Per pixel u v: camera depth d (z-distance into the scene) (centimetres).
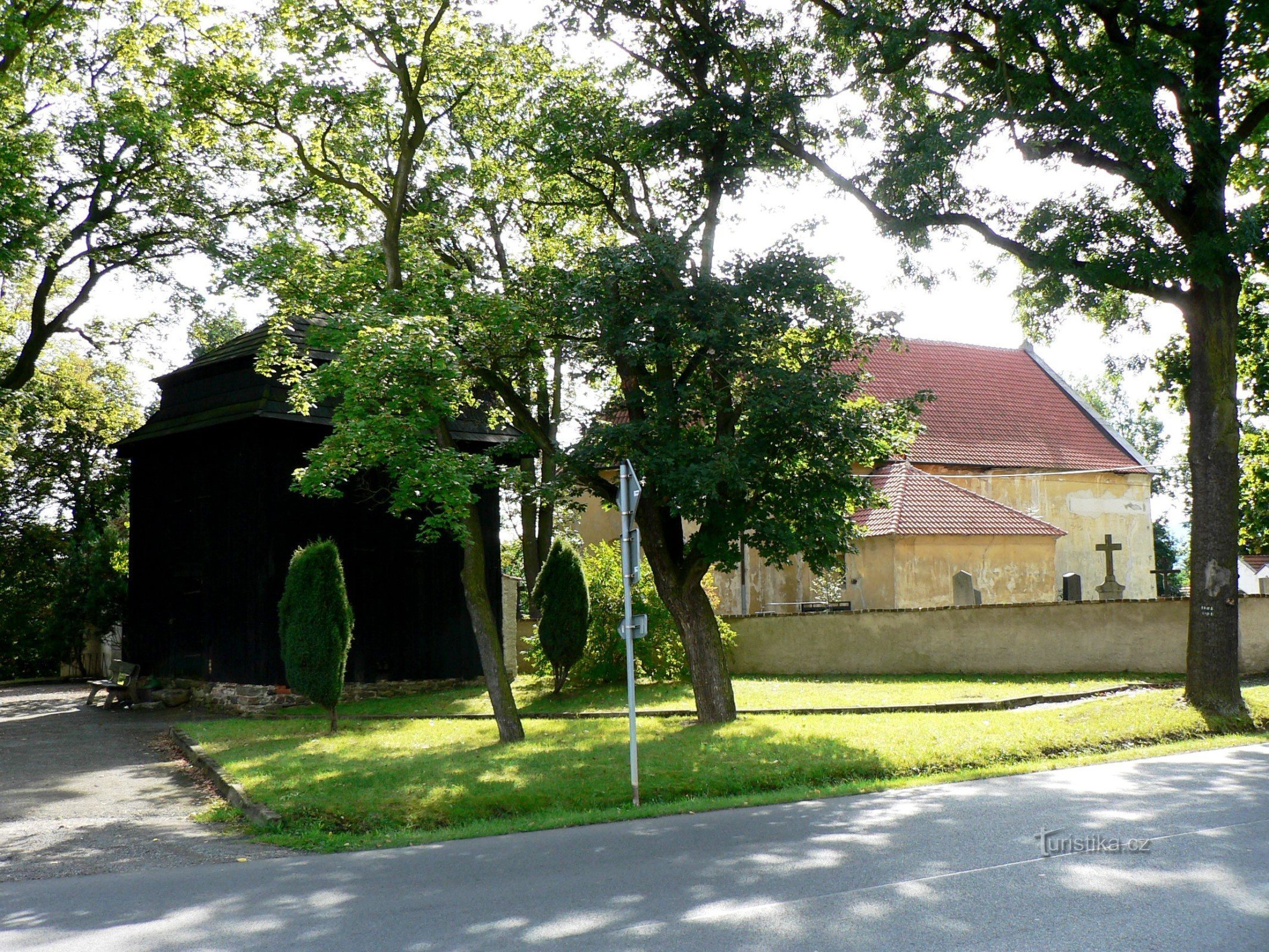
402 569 2406
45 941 651
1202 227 1531
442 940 619
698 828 953
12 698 2767
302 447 2272
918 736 1395
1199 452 1606
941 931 596
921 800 1034
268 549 2191
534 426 1703
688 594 1727
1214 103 1515
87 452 3906
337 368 1402
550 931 627
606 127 1694
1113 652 2062
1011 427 3703
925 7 1505
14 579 3794
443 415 1524
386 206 1688
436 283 1517
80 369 3450
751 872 754
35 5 2214
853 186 1602
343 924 663
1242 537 2673
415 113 1689
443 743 1552
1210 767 1166
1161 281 1524
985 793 1054
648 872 773
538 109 1794
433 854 891
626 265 1498
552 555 2272
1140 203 1639
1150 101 1360
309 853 939
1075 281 1603
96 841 1025
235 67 1723
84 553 3338
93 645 3497
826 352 1609
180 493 2467
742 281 1534
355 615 2311
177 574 2447
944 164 1431
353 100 1717
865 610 2528
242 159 2372
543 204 1930
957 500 3038
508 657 2709
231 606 2244
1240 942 562
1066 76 1483
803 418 1504
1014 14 1410
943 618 2292
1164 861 736
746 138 1591
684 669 2366
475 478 1462
